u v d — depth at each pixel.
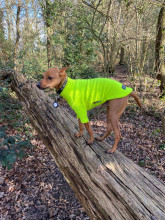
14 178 3.46
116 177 1.96
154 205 1.61
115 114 2.25
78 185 2.14
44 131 3.13
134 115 5.81
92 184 1.99
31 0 7.60
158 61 6.37
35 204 3.02
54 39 7.29
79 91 2.30
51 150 2.81
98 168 2.11
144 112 5.86
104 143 2.58
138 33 5.72
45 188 3.31
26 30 7.97
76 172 2.23
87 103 2.36
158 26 6.25
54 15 7.38
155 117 5.53
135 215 1.56
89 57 8.30
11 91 6.08
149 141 4.43
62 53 8.02
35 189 3.28
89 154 2.35
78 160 2.33
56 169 3.74
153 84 5.88
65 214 2.87
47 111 3.52
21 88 4.76
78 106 2.33
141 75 6.66
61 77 2.31
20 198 3.10
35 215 2.85
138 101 2.39
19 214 2.85
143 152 4.08
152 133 4.65
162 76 6.57
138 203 1.64
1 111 5.17
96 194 1.88
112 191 1.83
